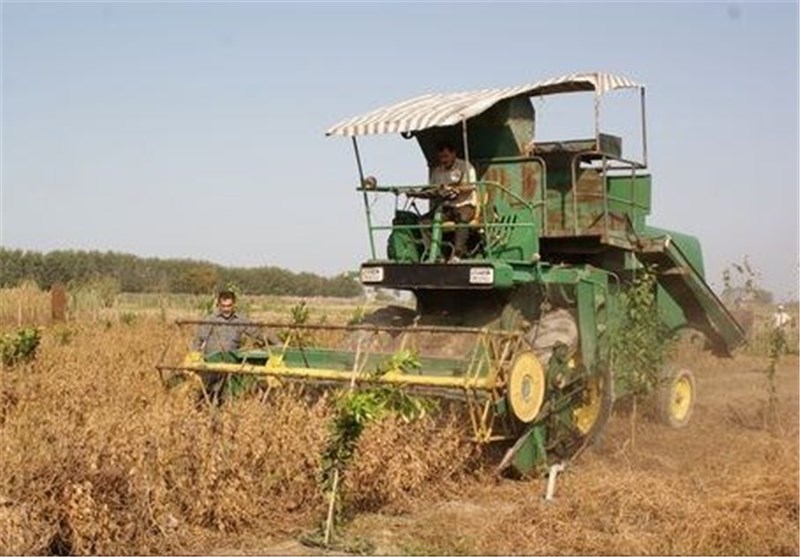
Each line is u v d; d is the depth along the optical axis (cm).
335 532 712
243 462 748
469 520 761
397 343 1048
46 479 658
